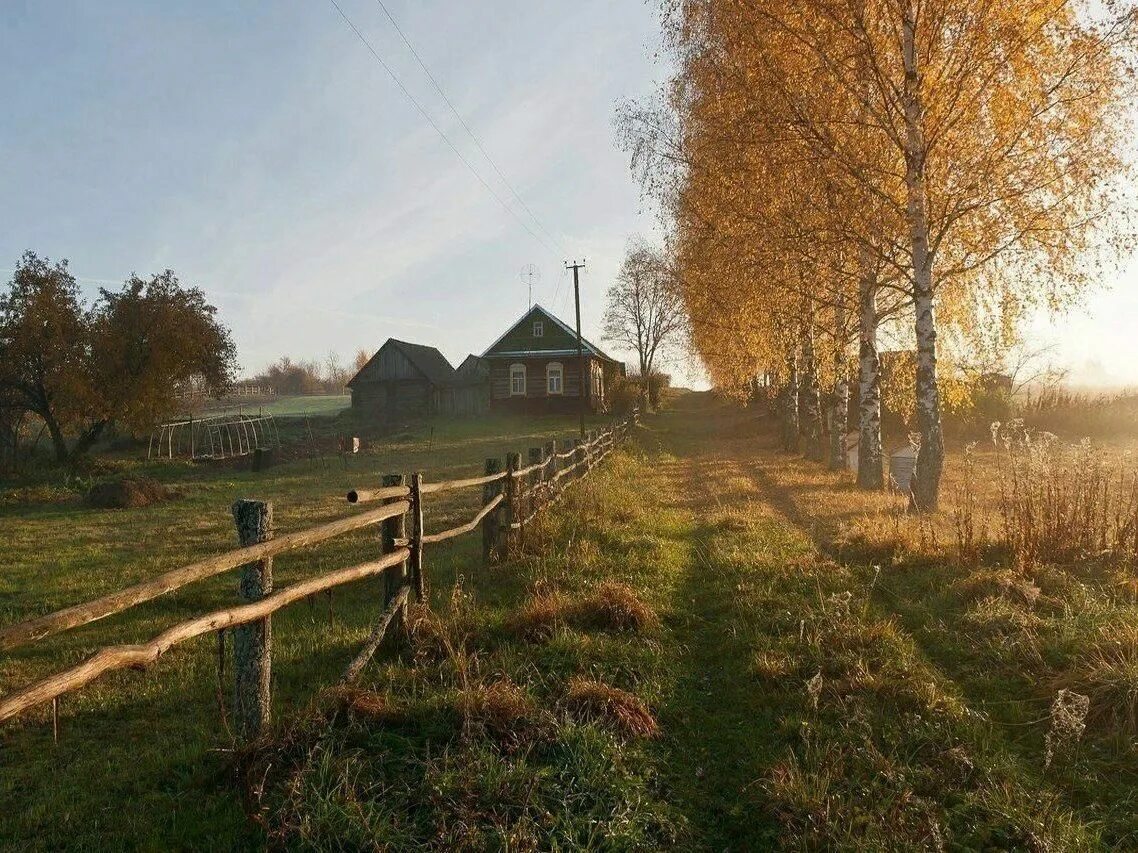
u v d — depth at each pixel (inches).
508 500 333.1
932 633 223.8
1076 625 205.3
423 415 1908.2
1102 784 144.8
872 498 524.4
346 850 118.5
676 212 777.6
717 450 1077.8
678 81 695.7
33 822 139.3
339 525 179.5
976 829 128.3
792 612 238.2
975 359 557.0
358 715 155.7
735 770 155.6
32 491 774.5
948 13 424.2
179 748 168.9
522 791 131.6
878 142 483.2
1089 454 312.3
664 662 208.8
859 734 159.5
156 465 1077.1
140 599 114.7
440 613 233.5
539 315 1828.2
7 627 93.7
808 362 893.8
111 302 1270.9
